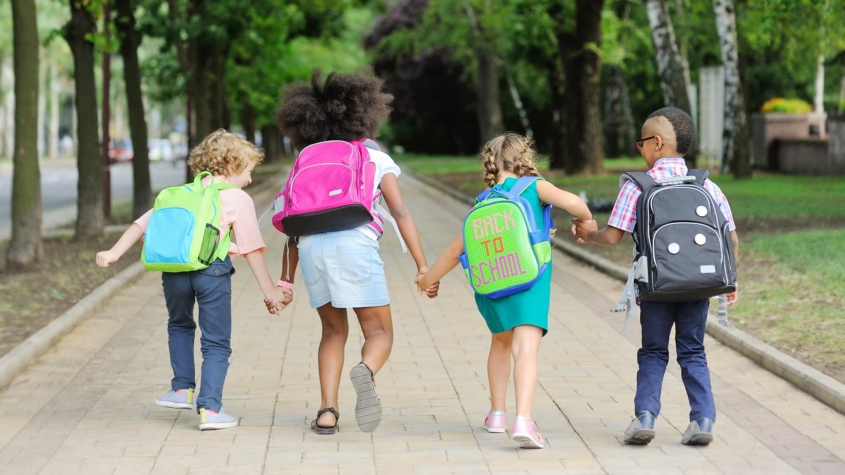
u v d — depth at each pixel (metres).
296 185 5.78
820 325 8.64
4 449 5.71
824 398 6.61
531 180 5.70
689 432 5.63
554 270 13.74
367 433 6.07
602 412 6.54
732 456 5.53
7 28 76.25
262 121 54.59
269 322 9.98
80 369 7.85
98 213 17.72
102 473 5.28
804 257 12.26
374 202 5.91
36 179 13.52
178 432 6.09
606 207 20.42
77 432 6.08
